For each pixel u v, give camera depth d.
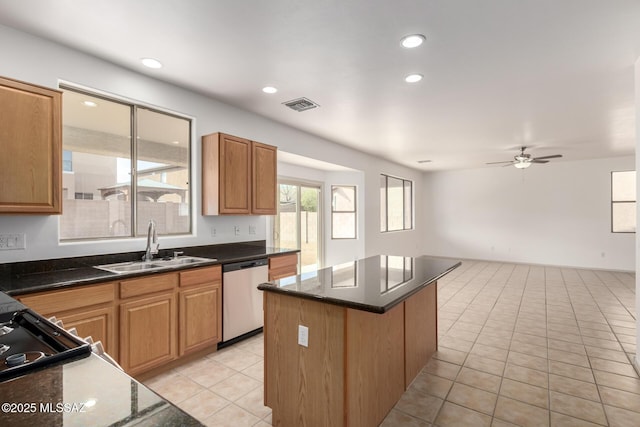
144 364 2.43
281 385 1.95
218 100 3.59
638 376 2.56
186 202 3.43
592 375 2.58
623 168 6.98
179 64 2.76
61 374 0.83
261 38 2.35
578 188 7.44
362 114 4.07
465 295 5.05
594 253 7.26
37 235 2.38
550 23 2.16
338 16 2.09
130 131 2.99
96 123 2.79
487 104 3.72
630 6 1.98
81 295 2.10
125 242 2.89
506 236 8.30
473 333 3.49
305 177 6.10
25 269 2.31
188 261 3.02
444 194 9.16
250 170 3.66
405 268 2.53
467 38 2.35
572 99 3.57
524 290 5.36
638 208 2.66
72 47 2.49
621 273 6.82
